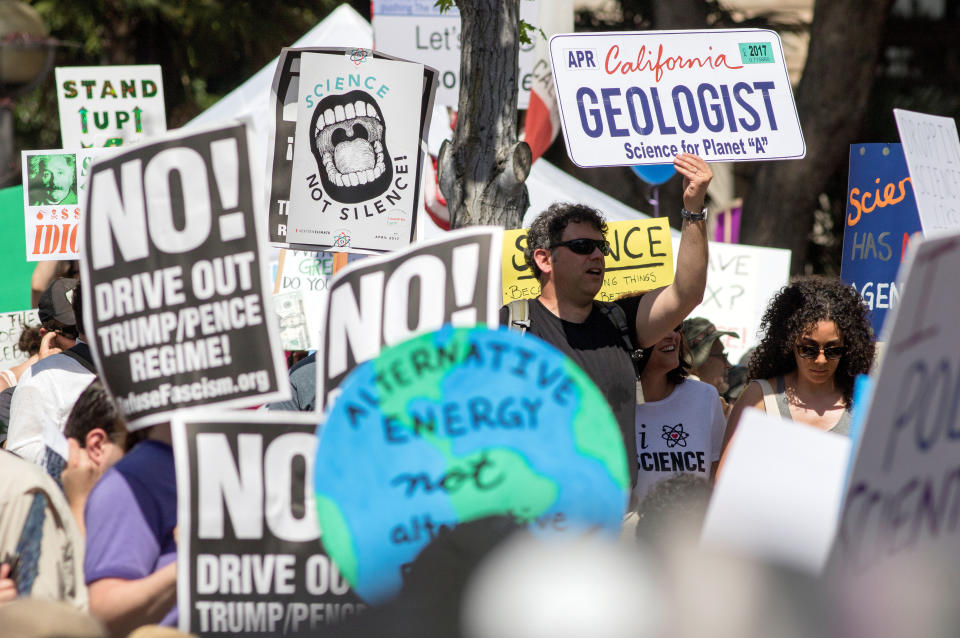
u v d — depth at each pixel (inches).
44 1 1508.4
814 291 428.5
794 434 211.6
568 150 491.5
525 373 262.7
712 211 1542.8
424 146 503.8
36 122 1627.7
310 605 296.8
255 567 296.5
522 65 879.7
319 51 494.9
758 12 1759.4
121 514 301.4
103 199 317.4
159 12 1530.5
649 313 435.5
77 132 772.0
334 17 954.1
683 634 193.9
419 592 238.4
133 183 315.9
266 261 310.2
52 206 678.5
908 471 225.1
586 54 496.1
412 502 259.4
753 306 757.9
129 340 316.5
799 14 2064.5
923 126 511.2
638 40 499.2
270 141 499.8
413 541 257.6
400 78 498.0
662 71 500.7
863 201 569.0
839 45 1397.6
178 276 313.9
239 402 311.0
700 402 466.3
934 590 223.9
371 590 257.8
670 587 199.0
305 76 494.3
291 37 1571.1
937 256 217.5
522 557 208.4
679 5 1498.5
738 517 206.5
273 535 297.7
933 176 510.6
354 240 498.6
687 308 428.5
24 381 482.0
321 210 497.4
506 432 261.0
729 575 202.1
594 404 260.7
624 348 429.7
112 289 317.4
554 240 420.2
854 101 1406.3
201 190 313.0
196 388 313.1
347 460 263.7
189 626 294.5
